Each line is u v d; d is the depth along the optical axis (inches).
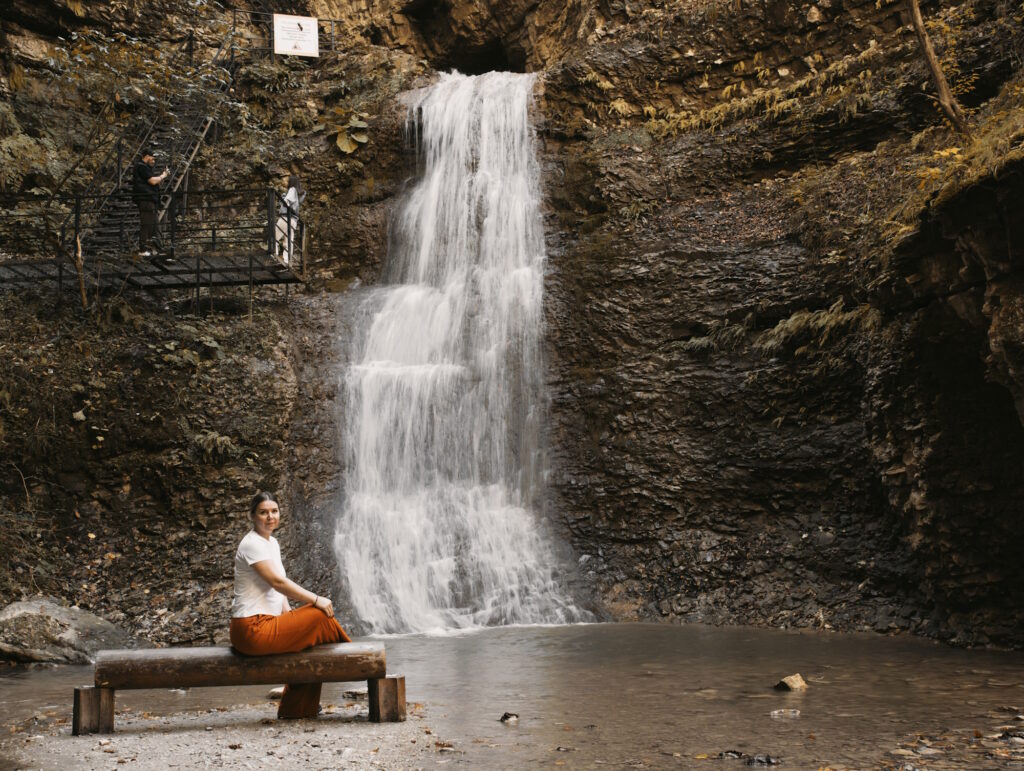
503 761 210.7
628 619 510.3
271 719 263.6
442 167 776.3
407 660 380.2
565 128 761.6
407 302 692.1
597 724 248.4
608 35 810.8
